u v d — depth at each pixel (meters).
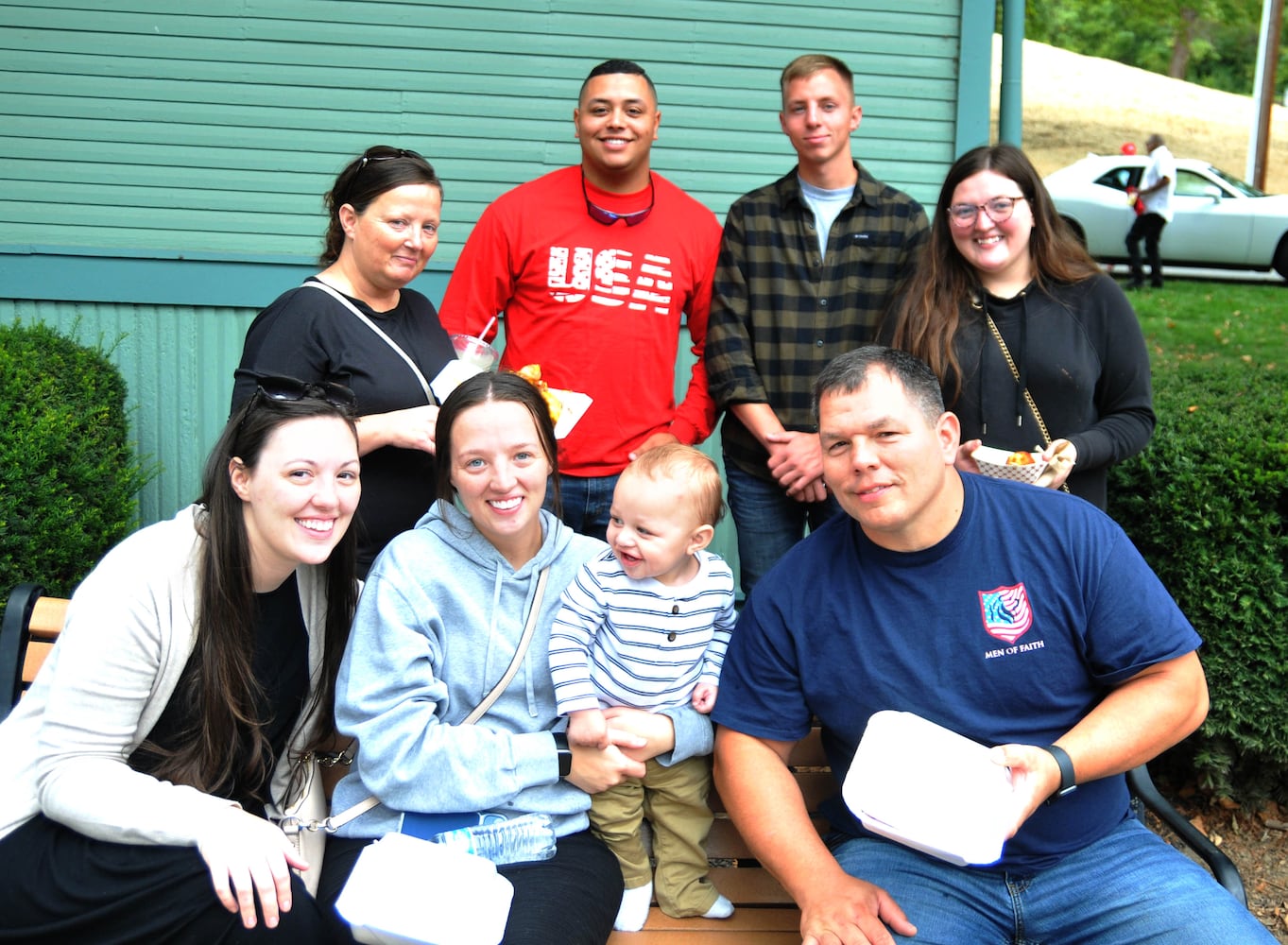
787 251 3.59
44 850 2.12
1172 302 12.29
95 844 2.11
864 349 2.29
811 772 2.71
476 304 3.67
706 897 2.57
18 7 4.63
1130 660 2.26
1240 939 2.11
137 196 4.78
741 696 2.44
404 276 2.96
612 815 2.49
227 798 2.30
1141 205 12.56
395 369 2.92
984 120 4.89
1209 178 13.34
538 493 2.37
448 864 2.03
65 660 2.12
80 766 2.09
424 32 4.74
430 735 2.27
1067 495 2.37
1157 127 23.80
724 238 3.70
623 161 3.47
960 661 2.30
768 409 3.58
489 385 2.33
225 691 2.19
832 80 3.45
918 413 2.21
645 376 3.59
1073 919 2.27
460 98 4.80
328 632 2.40
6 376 3.84
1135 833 2.38
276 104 4.75
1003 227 3.09
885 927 2.21
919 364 2.28
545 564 2.46
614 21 4.77
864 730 2.37
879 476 2.20
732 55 4.82
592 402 3.54
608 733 2.37
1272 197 13.04
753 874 2.64
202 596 2.19
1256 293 12.71
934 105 4.89
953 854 1.99
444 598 2.39
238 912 2.03
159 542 2.22
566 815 2.39
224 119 4.75
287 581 2.38
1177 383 5.64
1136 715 2.21
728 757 2.43
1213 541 3.59
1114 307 3.12
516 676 2.42
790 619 2.40
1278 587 3.50
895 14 4.82
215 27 4.69
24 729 2.24
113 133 4.73
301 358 2.86
